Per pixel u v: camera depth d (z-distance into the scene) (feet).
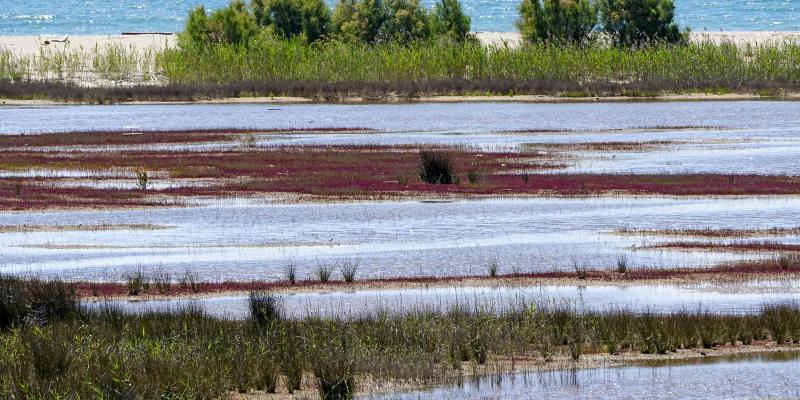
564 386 150.92
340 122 600.39
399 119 615.16
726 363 162.40
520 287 214.28
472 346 165.17
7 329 175.52
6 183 365.40
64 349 153.38
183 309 186.91
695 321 179.52
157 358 151.02
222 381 146.00
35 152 456.04
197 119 618.85
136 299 204.74
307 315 182.39
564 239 266.36
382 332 169.99
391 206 318.24
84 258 245.24
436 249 254.06
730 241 263.29
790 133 531.91
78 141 497.87
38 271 230.68
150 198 333.83
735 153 454.40
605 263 237.25
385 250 253.24
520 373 157.07
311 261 240.94
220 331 166.30
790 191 345.31
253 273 229.25
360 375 153.99
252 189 351.25
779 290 210.59
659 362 163.22
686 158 438.40
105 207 315.78
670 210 310.65
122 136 521.24
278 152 453.99
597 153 455.22
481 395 147.02
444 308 193.77
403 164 416.26
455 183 367.66
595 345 171.12
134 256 247.70
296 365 152.87
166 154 449.48
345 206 318.24
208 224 288.51
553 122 594.24
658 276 223.10
